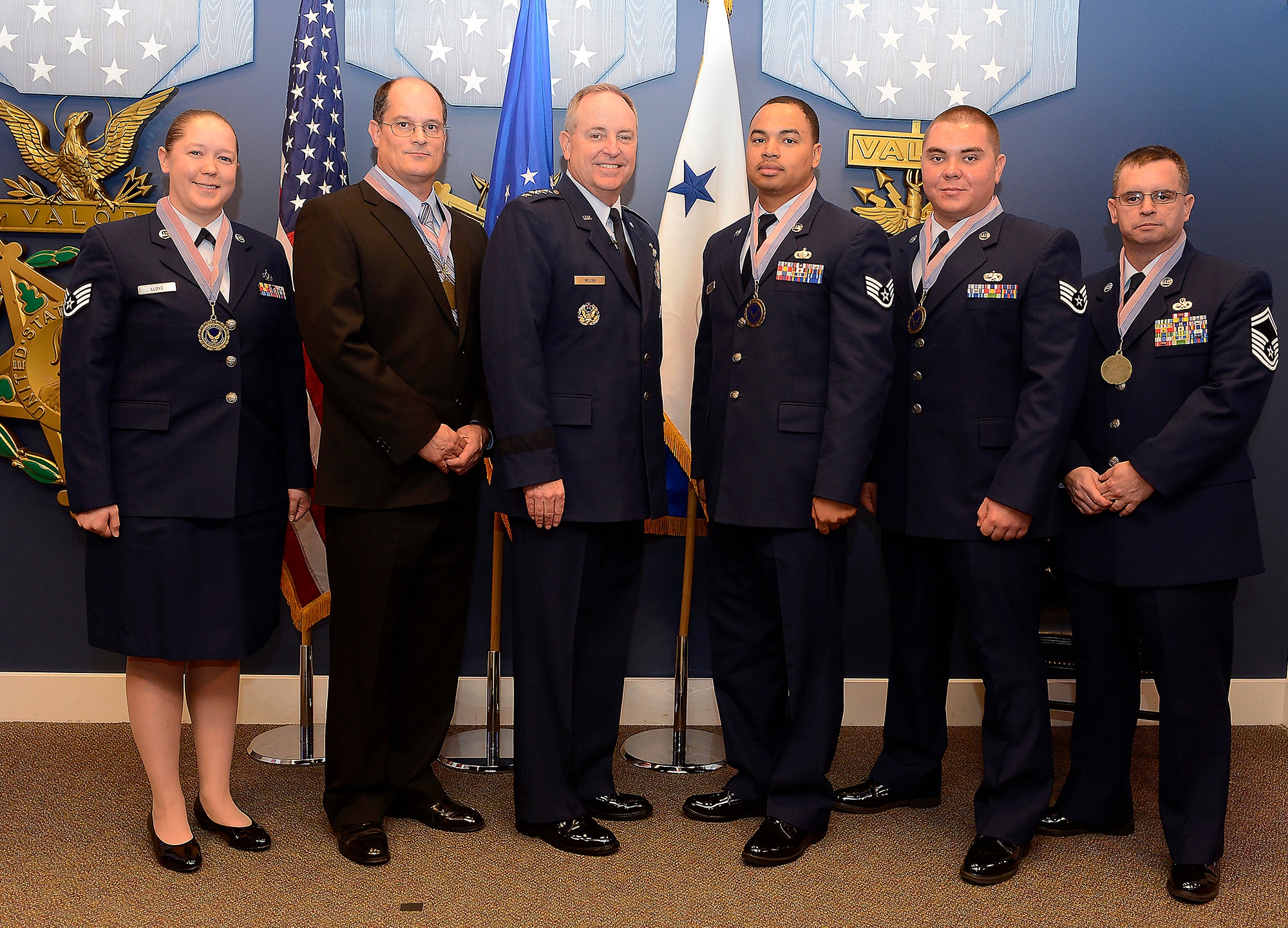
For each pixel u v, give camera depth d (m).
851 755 2.96
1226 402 2.16
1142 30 3.16
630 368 2.29
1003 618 2.26
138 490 2.12
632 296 2.30
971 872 2.14
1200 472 2.17
